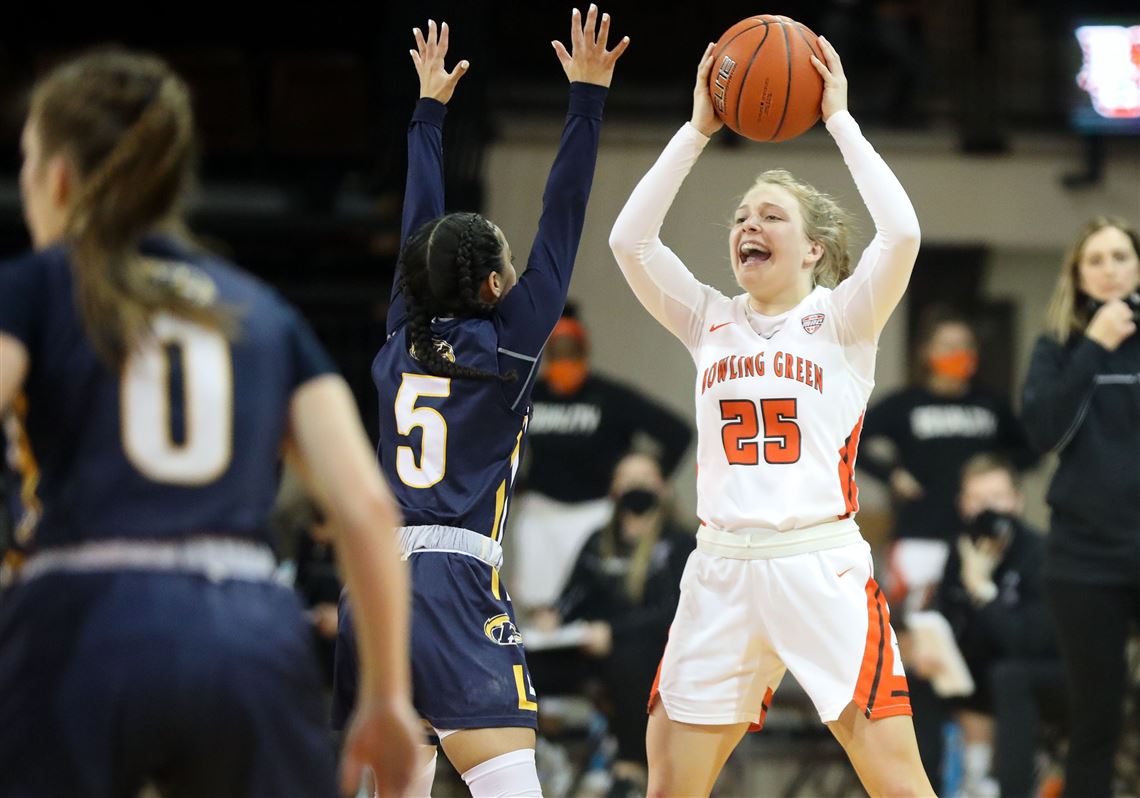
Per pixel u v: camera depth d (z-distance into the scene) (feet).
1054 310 30.14
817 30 67.97
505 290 23.30
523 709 21.40
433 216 24.41
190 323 12.97
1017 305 65.62
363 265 63.98
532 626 43.68
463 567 21.65
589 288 63.41
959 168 65.41
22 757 12.12
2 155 66.13
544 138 64.39
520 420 22.68
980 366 65.46
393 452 22.47
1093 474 28.12
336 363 61.26
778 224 22.38
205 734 12.41
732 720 21.70
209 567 12.74
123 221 13.01
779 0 68.33
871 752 20.68
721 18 68.85
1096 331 28.50
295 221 61.16
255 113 68.33
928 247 65.31
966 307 65.36
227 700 12.40
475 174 61.00
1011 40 66.69
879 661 20.97
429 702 21.12
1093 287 29.43
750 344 22.26
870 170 21.90
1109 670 27.99
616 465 47.60
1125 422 28.27
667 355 63.21
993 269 65.67
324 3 70.54
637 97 66.28
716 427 22.20
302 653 13.15
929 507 47.57
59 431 12.57
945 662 40.70
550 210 23.09
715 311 23.07
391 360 23.03
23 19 69.31
